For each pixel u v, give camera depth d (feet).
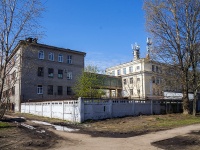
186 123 64.13
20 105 127.54
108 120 73.77
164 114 99.14
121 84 222.07
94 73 144.36
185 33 92.17
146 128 54.65
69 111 75.97
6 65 59.00
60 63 149.69
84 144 35.91
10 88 69.87
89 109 72.95
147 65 212.64
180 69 93.71
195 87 92.73
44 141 38.14
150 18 95.81
